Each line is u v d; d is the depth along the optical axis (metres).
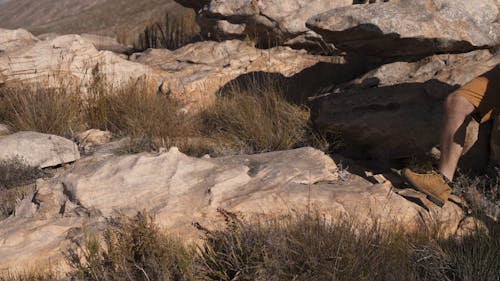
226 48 9.02
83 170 4.29
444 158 4.05
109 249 3.46
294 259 3.32
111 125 7.32
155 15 27.66
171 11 27.09
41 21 54.69
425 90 5.21
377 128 5.14
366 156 5.37
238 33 9.12
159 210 3.87
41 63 8.04
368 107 5.33
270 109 6.45
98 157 5.86
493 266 3.28
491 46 5.83
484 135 4.72
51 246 3.71
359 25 5.86
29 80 7.93
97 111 7.51
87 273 3.44
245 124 6.18
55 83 8.01
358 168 4.89
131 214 3.87
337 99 5.62
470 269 3.29
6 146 5.95
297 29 8.47
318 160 4.75
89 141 6.84
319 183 4.40
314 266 3.21
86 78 8.19
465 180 4.48
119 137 6.86
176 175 4.16
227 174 4.20
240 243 3.45
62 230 3.83
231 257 3.39
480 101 4.00
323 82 7.73
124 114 7.30
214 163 4.54
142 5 36.06
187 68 8.62
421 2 5.93
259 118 6.14
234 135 6.20
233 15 9.02
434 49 5.89
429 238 3.66
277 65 8.14
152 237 3.44
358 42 6.25
